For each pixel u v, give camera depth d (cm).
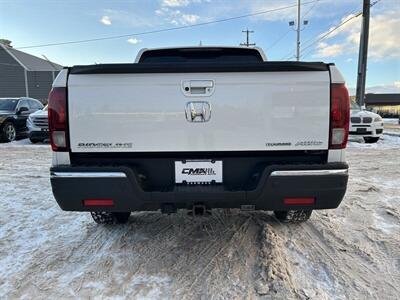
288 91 277
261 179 275
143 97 278
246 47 470
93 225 412
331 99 278
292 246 345
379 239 366
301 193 277
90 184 276
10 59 3850
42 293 271
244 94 277
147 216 437
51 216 447
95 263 317
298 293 264
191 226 401
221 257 323
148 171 288
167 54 485
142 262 317
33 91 3953
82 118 280
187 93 278
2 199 525
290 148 281
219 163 286
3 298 264
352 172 725
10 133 1341
